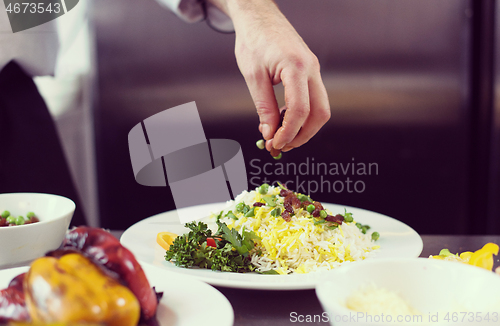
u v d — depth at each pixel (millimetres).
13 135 1939
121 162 2324
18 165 1959
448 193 2416
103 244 460
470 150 2361
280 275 688
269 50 929
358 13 2232
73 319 377
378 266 542
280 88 2230
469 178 2389
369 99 2314
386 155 2365
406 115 2332
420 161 2379
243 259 778
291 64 891
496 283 481
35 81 2137
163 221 1052
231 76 2248
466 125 2342
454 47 2270
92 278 418
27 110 1947
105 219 2359
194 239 770
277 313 630
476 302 487
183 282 584
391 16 2236
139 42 2217
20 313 440
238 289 730
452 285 519
